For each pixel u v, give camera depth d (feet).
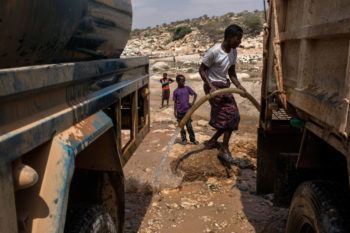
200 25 235.81
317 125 8.09
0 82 4.29
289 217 9.27
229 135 18.75
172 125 30.58
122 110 12.14
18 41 5.86
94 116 7.58
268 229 13.46
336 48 6.85
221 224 13.94
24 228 5.05
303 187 8.59
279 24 10.78
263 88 13.71
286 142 14.38
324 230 7.18
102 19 9.00
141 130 13.10
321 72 7.59
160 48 214.90
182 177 17.79
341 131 6.10
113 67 9.32
